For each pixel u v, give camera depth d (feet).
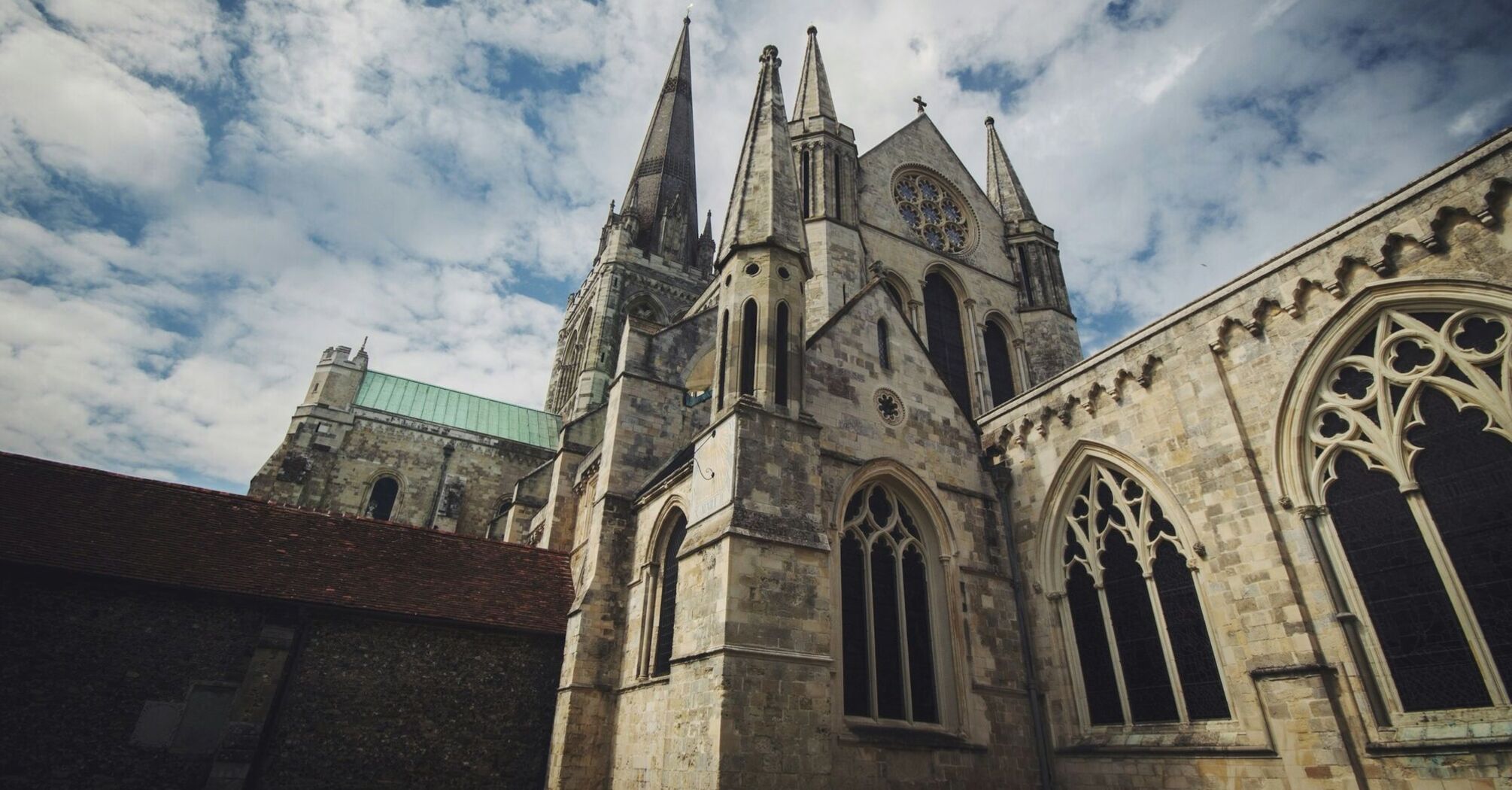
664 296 240.94
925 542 76.89
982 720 69.05
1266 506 59.47
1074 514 77.30
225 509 82.02
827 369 77.97
